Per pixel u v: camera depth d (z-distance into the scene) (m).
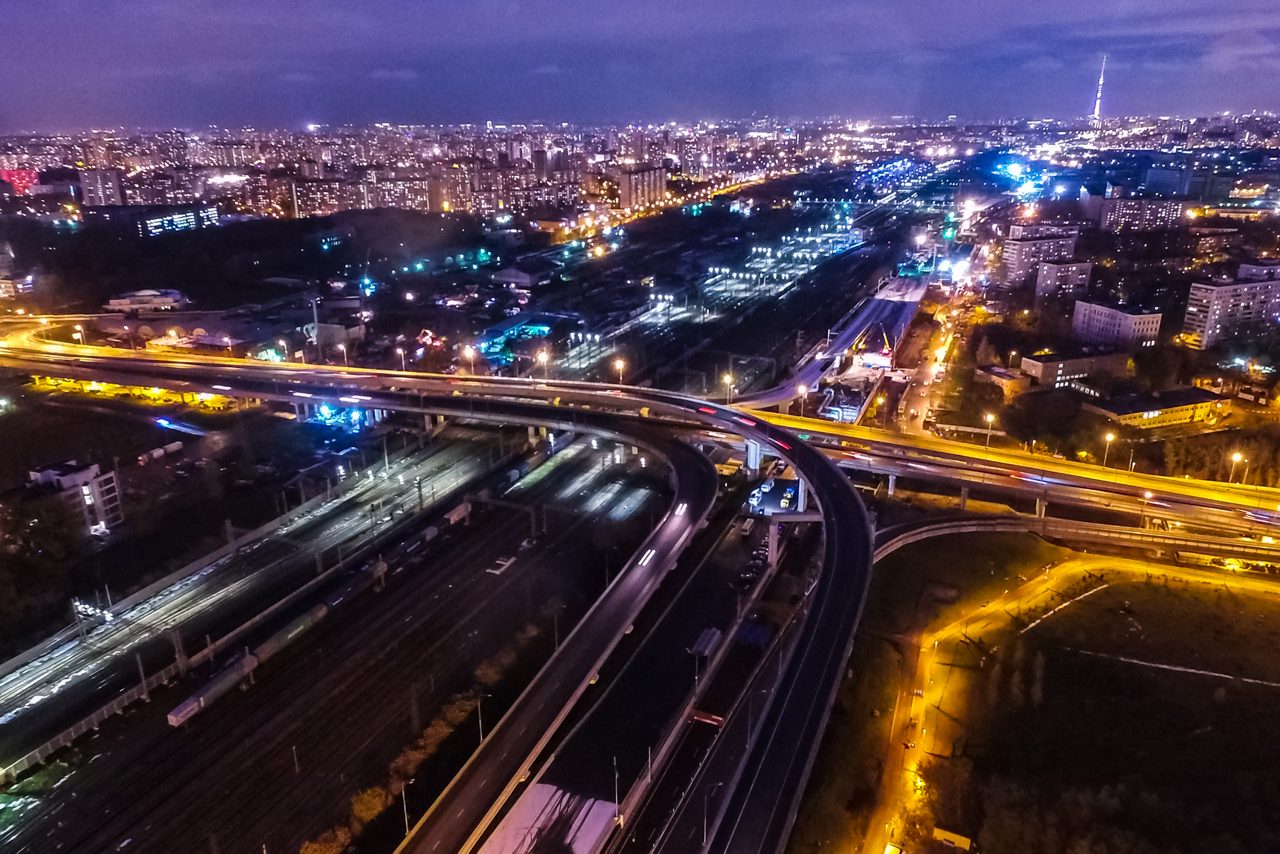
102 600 165.25
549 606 162.38
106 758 126.94
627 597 156.12
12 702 137.88
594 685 142.50
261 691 141.12
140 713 135.88
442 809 111.62
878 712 139.50
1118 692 142.62
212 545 184.75
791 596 170.88
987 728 136.25
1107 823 113.88
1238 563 179.12
